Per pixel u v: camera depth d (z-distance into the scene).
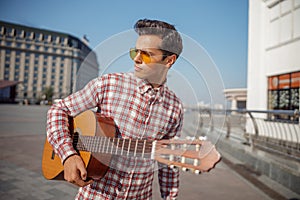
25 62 70.81
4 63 69.38
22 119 13.68
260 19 7.80
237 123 6.88
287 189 3.44
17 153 5.38
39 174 3.96
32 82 70.75
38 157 5.09
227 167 4.63
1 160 4.76
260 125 6.14
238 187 3.53
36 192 3.20
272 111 4.32
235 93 11.74
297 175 3.29
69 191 3.27
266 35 7.59
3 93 48.91
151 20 0.97
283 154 4.42
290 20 6.64
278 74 7.05
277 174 3.75
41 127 10.30
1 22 68.94
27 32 71.50
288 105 6.68
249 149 5.19
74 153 1.04
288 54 6.63
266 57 7.55
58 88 72.12
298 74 6.34
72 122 1.19
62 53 73.19
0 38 68.88
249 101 8.09
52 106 1.17
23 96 68.50
